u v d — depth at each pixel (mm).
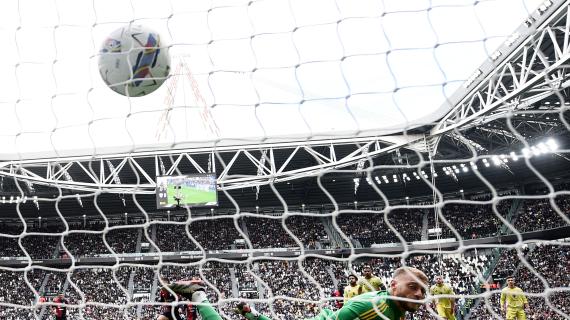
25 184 32938
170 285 3848
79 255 36562
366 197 41062
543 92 18688
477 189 38469
